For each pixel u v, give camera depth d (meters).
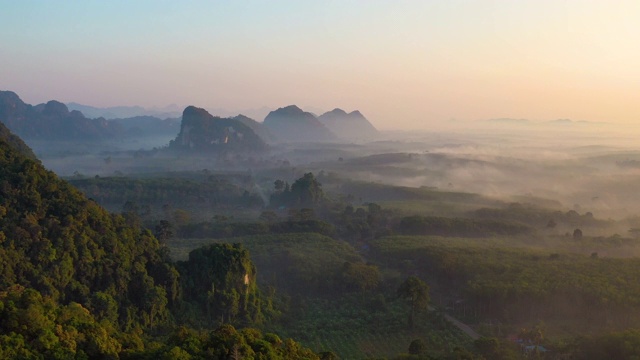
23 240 104.50
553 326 118.69
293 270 155.62
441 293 145.75
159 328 111.50
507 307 126.62
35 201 116.06
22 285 97.81
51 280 101.50
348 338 116.06
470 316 128.50
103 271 111.81
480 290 129.75
